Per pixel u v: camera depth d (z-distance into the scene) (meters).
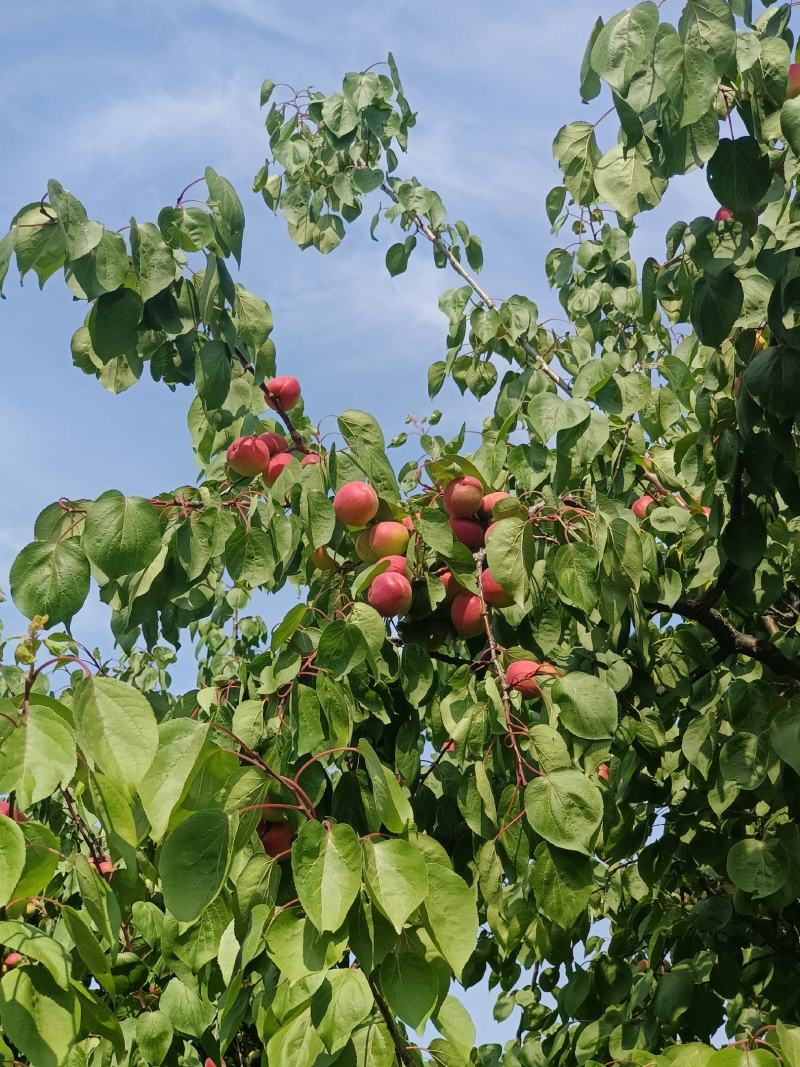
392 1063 1.99
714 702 3.06
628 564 2.70
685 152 2.33
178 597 3.22
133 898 2.50
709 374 3.12
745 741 2.78
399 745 2.82
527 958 3.50
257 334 3.12
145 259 2.77
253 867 2.18
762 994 3.64
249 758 2.14
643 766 3.44
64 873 2.83
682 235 3.07
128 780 1.87
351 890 1.87
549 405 2.86
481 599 2.70
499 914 2.47
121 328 2.84
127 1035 2.93
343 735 2.46
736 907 3.34
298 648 2.69
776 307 2.56
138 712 1.91
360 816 2.61
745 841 2.81
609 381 3.24
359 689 2.69
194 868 2.04
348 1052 1.97
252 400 3.22
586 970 3.62
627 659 3.29
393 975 1.94
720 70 2.25
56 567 2.49
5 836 1.70
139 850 2.66
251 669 2.90
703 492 3.17
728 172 2.48
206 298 2.78
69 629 2.49
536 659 2.65
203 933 2.35
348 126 4.90
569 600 2.65
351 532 2.90
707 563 3.37
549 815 2.24
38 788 1.77
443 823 2.96
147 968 3.09
